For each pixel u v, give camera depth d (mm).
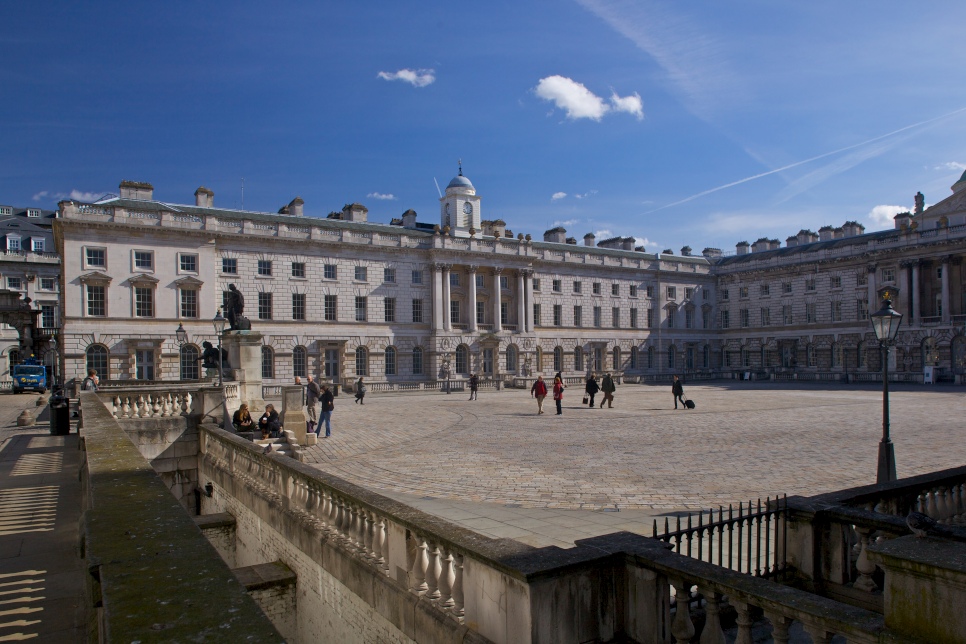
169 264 58125
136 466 7477
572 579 5562
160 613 2873
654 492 15242
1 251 87000
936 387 61219
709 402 43844
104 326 55219
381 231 70812
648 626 5664
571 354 84375
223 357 31688
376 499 8266
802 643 6711
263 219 65500
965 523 10242
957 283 73562
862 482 16250
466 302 75688
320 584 9578
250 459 14008
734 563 9406
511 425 30234
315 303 65812
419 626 6742
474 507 13922
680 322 93875
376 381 68750
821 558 8234
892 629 4309
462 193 79250
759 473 17531
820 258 83938
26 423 28031
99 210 55594
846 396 49438
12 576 8859
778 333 88688
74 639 6930
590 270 86500
